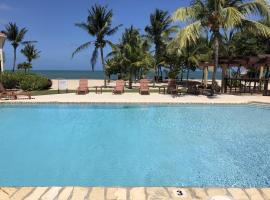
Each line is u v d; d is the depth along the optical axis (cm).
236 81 2275
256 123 1138
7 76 2177
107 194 409
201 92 1961
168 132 1012
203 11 1812
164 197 400
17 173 649
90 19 2812
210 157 746
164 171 653
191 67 3519
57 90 2216
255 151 793
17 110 1382
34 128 1076
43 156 768
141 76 3222
